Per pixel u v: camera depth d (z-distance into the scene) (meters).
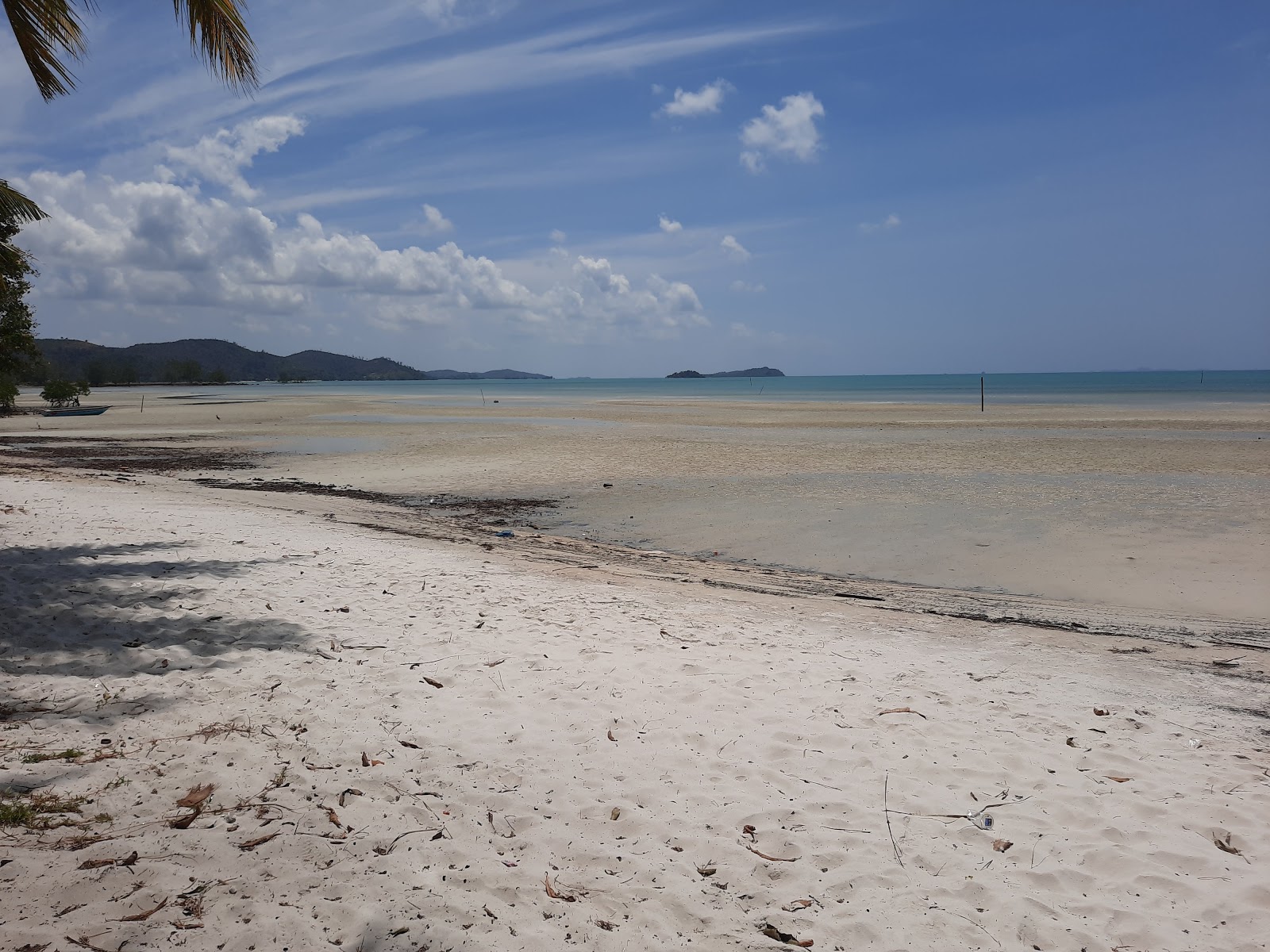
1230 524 13.48
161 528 12.09
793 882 3.50
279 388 173.12
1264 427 33.06
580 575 10.49
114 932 2.94
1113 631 8.35
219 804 3.98
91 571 8.82
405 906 3.20
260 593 8.35
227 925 3.04
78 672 5.90
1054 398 67.25
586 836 3.83
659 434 33.97
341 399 85.62
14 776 4.13
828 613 8.79
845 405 58.38
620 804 4.13
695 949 3.03
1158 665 7.02
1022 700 5.91
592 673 6.16
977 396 77.69
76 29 8.00
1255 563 11.13
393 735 4.90
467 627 7.42
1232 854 3.76
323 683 5.80
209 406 67.06
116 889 3.21
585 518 16.03
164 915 3.07
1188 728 5.43
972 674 6.55
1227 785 4.48
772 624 8.14
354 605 8.06
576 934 3.08
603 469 22.95
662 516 15.95
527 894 3.34
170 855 3.48
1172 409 48.03
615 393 108.06
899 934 3.16
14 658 6.16
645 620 7.96
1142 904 3.37
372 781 4.28
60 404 66.38
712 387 150.62
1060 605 9.56
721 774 4.50
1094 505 15.57
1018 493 17.06
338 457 27.30
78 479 19.75
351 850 3.62
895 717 5.40
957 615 8.97
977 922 3.24
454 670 6.15
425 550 11.70
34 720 4.96
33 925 2.94
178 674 5.90
